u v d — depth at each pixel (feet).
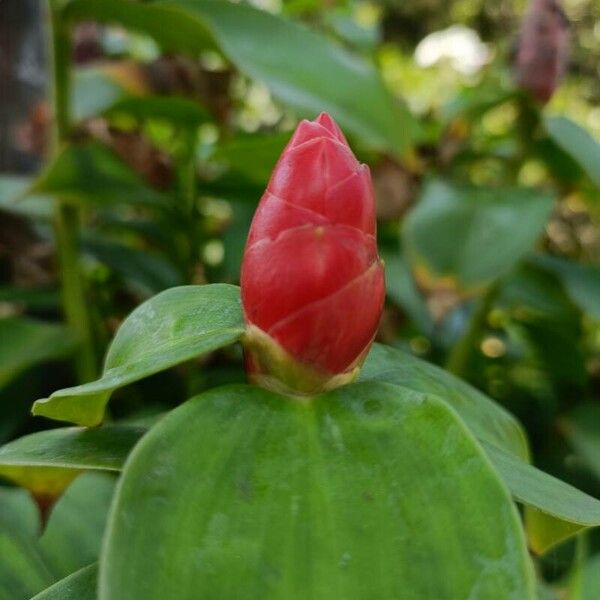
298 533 0.92
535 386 2.80
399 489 0.94
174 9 1.85
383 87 2.07
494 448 1.15
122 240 3.16
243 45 1.96
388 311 2.61
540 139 2.42
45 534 1.38
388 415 1.00
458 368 2.35
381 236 2.57
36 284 2.68
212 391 1.00
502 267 1.97
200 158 2.87
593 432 2.36
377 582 0.90
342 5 3.66
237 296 1.12
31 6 2.87
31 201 2.43
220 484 0.94
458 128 2.62
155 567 0.89
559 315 2.60
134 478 0.91
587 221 3.48
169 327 1.07
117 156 2.30
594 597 1.48
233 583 0.89
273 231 1.02
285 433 0.98
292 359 1.02
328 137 1.02
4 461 1.03
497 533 0.92
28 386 2.34
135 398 2.39
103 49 3.05
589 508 1.04
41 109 2.73
